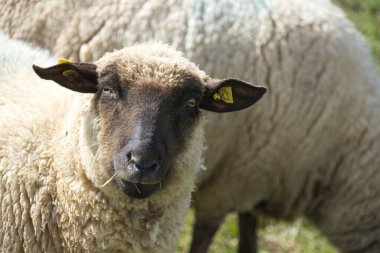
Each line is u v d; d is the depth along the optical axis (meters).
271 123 8.05
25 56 6.39
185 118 5.27
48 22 7.69
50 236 5.37
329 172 8.49
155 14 7.66
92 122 5.19
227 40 7.76
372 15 14.77
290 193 8.59
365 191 8.47
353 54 8.39
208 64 7.70
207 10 7.76
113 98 5.13
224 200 8.58
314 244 10.22
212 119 7.80
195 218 8.90
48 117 5.59
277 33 7.97
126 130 5.00
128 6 7.64
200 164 5.80
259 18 7.96
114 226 5.32
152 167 4.93
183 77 5.21
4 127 5.56
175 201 5.56
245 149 8.16
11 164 5.39
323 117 8.17
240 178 8.36
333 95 8.17
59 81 5.27
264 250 10.12
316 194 8.66
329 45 8.17
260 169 8.30
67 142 5.33
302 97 8.06
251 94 5.62
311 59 8.07
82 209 5.27
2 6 7.75
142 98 5.05
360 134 8.38
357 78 8.36
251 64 7.86
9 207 5.33
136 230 5.38
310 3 8.39
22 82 5.95
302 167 8.38
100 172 5.14
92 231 5.28
